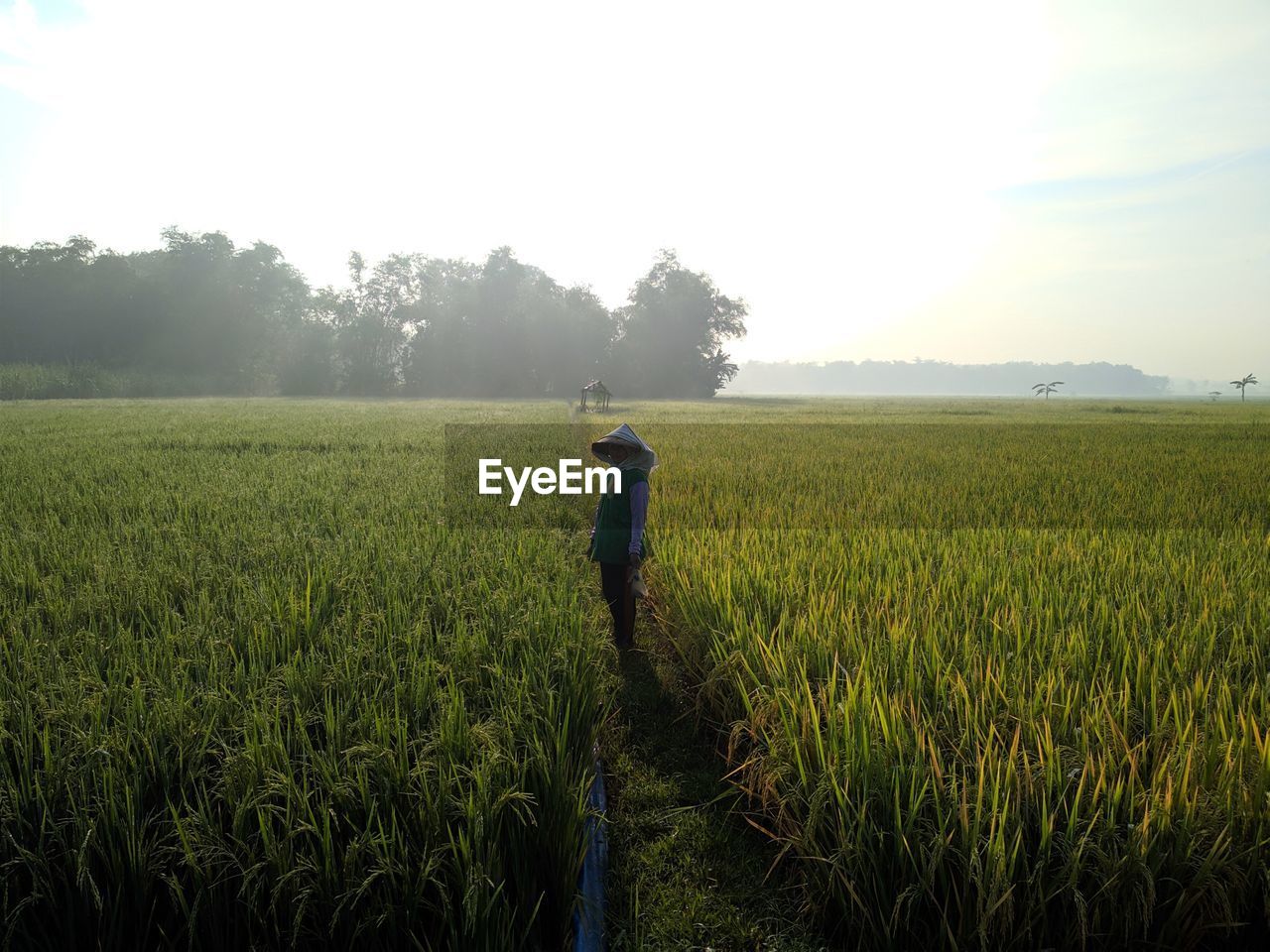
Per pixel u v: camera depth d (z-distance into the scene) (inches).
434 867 100.1
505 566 244.2
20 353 2805.1
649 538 296.0
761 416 1567.4
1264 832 109.1
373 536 286.8
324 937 99.1
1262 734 130.1
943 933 105.9
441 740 125.0
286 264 3230.8
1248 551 269.9
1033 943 105.5
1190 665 161.0
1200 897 103.6
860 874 113.3
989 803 114.3
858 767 122.6
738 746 165.9
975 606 199.2
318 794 115.0
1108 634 178.4
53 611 189.3
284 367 3228.3
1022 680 150.4
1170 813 107.8
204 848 101.8
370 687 149.4
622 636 232.4
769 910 124.0
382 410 1577.3
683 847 140.2
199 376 2815.0
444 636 178.5
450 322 3203.7
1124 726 133.3
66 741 122.2
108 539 286.8
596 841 135.3
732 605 198.4
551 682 156.0
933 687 151.9
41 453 608.4
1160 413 2005.4
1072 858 104.0
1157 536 302.4
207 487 427.5
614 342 3457.2
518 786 117.0
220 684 143.5
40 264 2864.2
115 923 100.2
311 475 481.4
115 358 2792.8
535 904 114.2
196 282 2925.7
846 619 177.6
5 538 283.7
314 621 185.3
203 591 200.4
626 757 171.0
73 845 103.9
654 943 116.7
